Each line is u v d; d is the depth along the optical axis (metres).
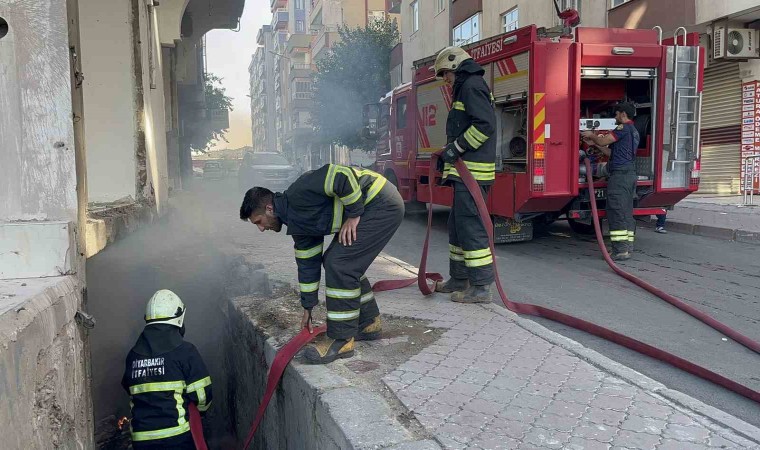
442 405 2.86
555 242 9.25
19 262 3.04
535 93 7.45
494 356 3.56
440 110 9.70
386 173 12.44
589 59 7.60
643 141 8.27
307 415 3.18
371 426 2.63
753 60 13.12
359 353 3.68
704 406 2.82
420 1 27.02
